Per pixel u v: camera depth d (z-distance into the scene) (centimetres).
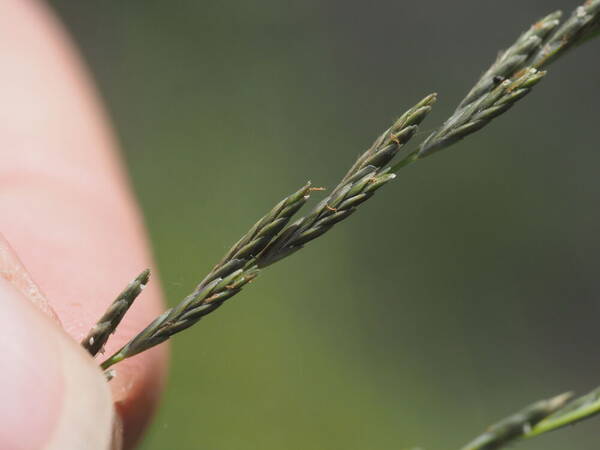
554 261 18
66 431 6
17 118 10
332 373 15
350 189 6
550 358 17
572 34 6
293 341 16
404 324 17
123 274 9
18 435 6
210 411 14
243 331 15
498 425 7
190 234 17
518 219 18
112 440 6
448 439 15
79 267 9
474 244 18
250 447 14
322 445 15
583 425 15
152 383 8
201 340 15
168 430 14
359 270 17
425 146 6
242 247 6
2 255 7
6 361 6
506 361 16
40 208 9
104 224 9
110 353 8
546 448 15
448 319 17
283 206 6
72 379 6
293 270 17
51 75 11
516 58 6
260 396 15
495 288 17
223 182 18
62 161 10
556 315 17
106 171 10
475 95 6
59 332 6
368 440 15
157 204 18
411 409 15
